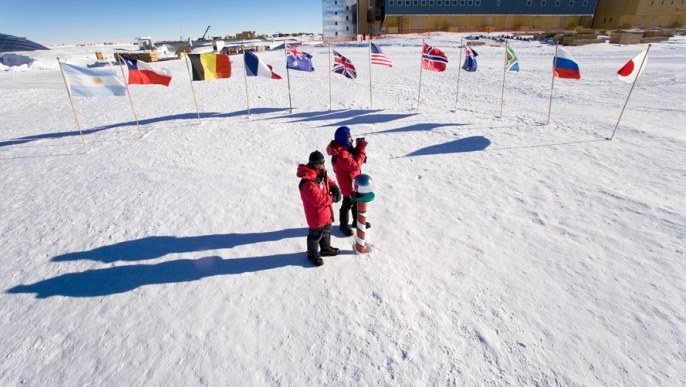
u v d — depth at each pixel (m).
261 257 4.33
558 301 3.49
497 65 24.31
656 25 58.12
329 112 12.53
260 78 22.62
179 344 3.13
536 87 15.90
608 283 3.72
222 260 4.29
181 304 3.60
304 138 9.37
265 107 13.77
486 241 4.53
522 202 5.52
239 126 10.80
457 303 3.50
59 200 6.14
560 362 2.86
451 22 59.66
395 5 57.50
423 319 3.32
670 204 5.25
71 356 3.05
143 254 4.46
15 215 5.67
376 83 18.94
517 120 10.48
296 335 3.19
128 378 2.83
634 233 4.59
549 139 8.58
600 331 3.14
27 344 3.19
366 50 40.03
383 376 2.79
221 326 3.31
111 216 5.47
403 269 4.04
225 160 7.80
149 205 5.77
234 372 2.85
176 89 19.55
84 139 9.99
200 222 5.18
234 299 3.65
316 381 2.76
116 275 4.08
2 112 14.44
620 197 5.54
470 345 3.03
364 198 3.87
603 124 9.63
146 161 7.93
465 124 10.25
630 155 7.30
